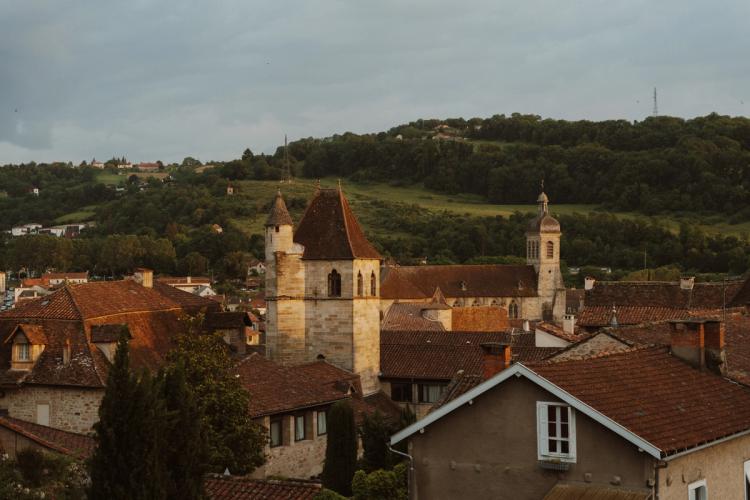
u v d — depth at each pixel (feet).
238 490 158.20
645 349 133.08
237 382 222.28
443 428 118.62
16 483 148.56
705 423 114.73
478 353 330.75
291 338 339.36
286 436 252.01
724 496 117.08
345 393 285.84
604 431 108.27
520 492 113.50
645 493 105.29
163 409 147.02
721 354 132.87
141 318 280.51
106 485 141.18
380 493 153.17
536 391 112.98
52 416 249.14
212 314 311.06
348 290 333.62
